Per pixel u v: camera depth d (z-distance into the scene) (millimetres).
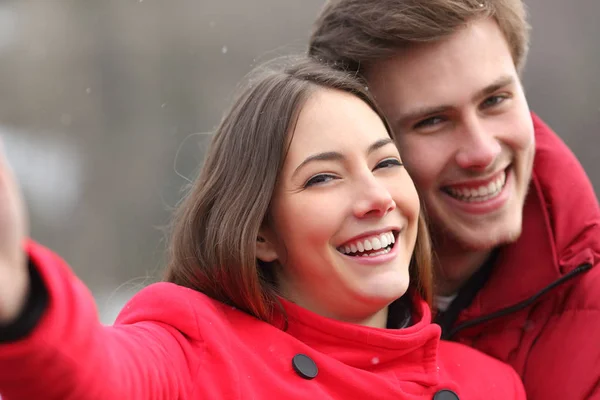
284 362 3342
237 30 24641
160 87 24328
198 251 3646
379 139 3551
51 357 2129
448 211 4160
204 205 3652
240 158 3590
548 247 4113
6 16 25828
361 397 3393
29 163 21859
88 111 24000
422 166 4070
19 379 2123
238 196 3533
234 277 3486
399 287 3490
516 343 4137
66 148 22484
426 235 3922
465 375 3846
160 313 3205
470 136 4000
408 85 4008
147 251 18562
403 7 3961
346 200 3426
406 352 3586
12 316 2059
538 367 4047
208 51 24656
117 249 18875
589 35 21406
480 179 4047
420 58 3979
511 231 4117
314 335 3496
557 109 20438
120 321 3330
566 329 4035
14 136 23000
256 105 3633
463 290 4348
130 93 24375
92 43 25594
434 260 4207
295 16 24344
